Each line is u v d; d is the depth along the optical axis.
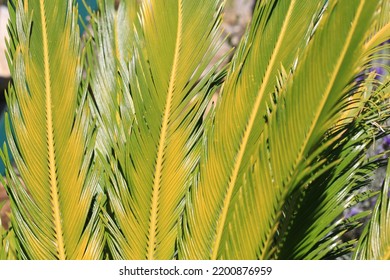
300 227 1.92
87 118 2.01
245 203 1.89
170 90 2.01
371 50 1.83
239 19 3.52
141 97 2.00
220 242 1.95
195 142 2.02
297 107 1.82
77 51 2.01
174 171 2.01
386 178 1.95
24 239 1.98
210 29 2.01
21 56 1.99
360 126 1.95
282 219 1.91
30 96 1.99
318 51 1.80
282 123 1.84
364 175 2.01
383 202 1.94
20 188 1.98
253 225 1.89
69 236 1.99
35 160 1.99
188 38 2.01
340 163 1.95
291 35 1.98
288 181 1.83
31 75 1.99
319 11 1.98
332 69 1.78
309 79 1.81
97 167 2.01
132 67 2.00
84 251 1.99
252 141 1.95
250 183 1.88
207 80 2.03
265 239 1.89
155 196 2.01
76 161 2.00
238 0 3.53
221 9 2.02
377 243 1.93
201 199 1.97
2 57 3.21
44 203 1.99
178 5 2.02
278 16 1.98
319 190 1.93
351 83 1.78
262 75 1.97
